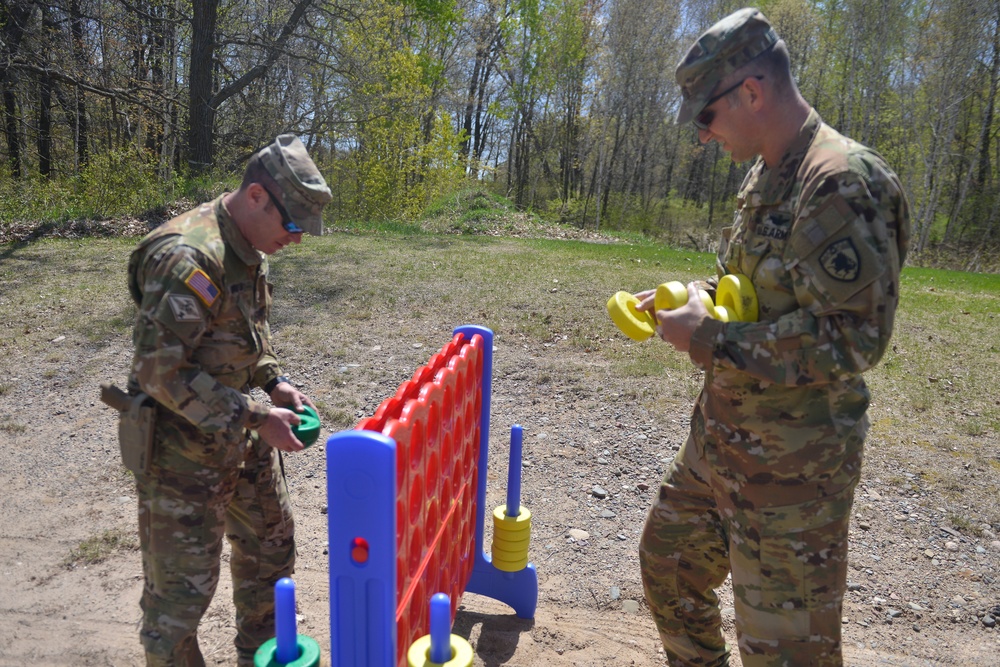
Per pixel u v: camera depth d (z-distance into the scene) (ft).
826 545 6.28
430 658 5.85
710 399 6.80
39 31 54.24
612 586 11.51
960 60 88.94
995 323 29.55
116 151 52.16
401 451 6.15
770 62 6.00
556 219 118.83
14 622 10.54
